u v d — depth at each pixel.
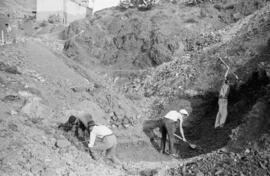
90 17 23.08
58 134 7.74
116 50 18.92
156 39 17.53
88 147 7.45
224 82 9.71
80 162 6.88
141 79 15.34
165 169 7.34
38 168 6.21
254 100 9.52
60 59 12.37
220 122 9.50
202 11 18.95
